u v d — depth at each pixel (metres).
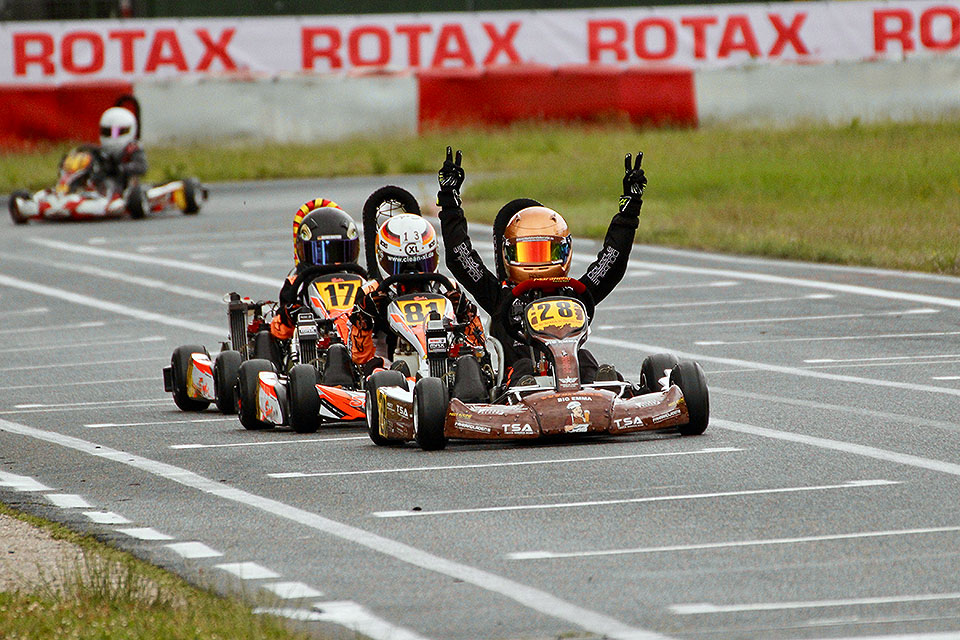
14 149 134.50
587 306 37.16
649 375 36.03
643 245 81.56
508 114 141.88
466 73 141.38
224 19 139.38
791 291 63.72
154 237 93.94
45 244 92.31
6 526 27.98
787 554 24.09
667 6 147.62
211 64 139.50
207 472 32.88
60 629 20.88
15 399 47.09
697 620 20.83
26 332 62.66
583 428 32.69
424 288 38.50
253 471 32.75
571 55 140.88
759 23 139.38
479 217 94.25
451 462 32.62
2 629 20.98
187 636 20.17
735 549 24.52
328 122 141.50
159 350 56.84
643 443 34.09
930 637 19.80
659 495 28.62
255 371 39.16
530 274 36.47
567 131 140.38
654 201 98.12
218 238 92.38
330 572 23.89
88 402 45.97
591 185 106.06
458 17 141.12
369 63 140.88
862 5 138.62
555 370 33.78
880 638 19.83
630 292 65.81
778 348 50.28
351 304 40.66
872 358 47.34
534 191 105.88
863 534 25.16
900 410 37.75
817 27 139.00
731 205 91.38
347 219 42.34
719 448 33.19
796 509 27.12
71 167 105.69
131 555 25.42
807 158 109.75
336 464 33.12
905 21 138.50
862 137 120.38
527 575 23.36
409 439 34.59
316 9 149.12
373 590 22.78
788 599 21.69
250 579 23.59
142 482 31.98
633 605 21.61
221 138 140.25
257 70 140.12
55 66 135.12
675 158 115.75
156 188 106.19
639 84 140.62
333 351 39.09
